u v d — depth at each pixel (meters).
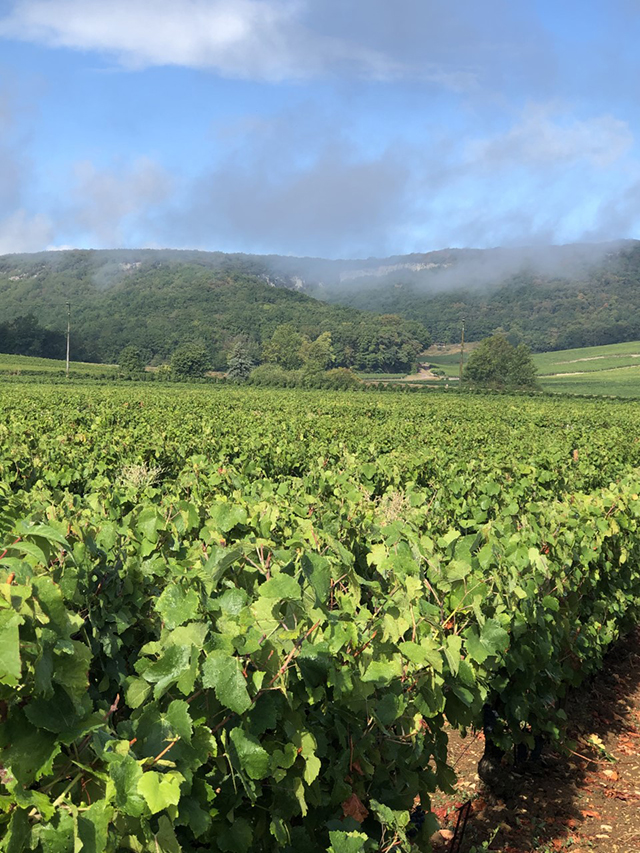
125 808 2.02
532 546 5.71
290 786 2.79
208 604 2.99
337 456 14.09
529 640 4.86
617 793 5.27
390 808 3.41
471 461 11.73
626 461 17.95
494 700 5.01
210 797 2.39
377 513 6.68
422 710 3.41
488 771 5.25
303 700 2.92
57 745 2.03
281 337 172.25
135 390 66.06
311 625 3.12
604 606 6.73
